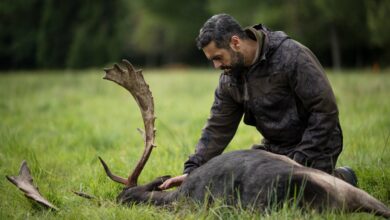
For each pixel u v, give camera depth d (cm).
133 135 1548
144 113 843
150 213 760
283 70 780
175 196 778
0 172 1072
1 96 2939
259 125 833
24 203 857
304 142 780
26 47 8156
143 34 10031
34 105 2398
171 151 1209
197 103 2342
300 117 803
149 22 9475
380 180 929
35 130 1677
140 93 841
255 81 799
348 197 700
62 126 1752
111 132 1543
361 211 707
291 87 788
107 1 7550
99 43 7412
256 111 819
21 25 8162
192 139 1372
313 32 6244
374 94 2223
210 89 3055
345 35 6328
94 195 932
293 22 6212
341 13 5462
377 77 3309
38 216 805
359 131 1353
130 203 816
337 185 698
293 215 670
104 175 1020
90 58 7400
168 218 739
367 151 1116
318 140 774
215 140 860
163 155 1191
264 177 708
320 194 686
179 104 2317
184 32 8688
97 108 2297
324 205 683
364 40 6188
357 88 2483
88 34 7438
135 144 1402
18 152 1234
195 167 854
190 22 8594
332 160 794
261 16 6334
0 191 930
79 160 1206
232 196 722
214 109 860
